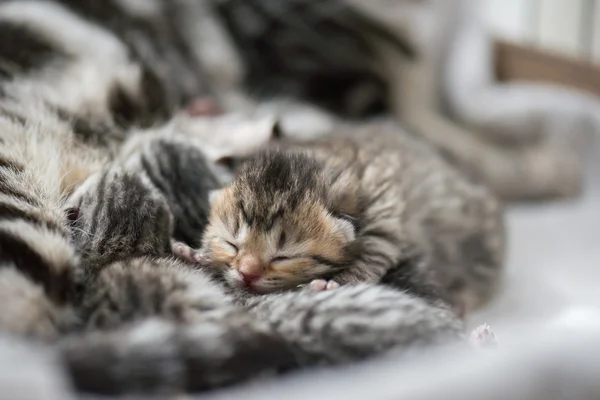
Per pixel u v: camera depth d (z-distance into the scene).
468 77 0.42
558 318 0.27
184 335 0.20
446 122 0.42
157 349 0.20
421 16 0.44
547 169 0.38
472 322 0.28
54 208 0.24
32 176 0.25
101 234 0.24
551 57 0.41
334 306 0.22
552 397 0.20
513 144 0.41
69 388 0.19
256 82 0.42
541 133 0.40
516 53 0.43
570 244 0.34
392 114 0.44
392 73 0.44
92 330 0.21
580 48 0.47
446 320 0.23
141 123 0.33
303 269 0.25
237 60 0.42
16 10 0.35
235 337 0.20
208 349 0.20
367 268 0.25
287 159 0.27
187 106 0.37
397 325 0.22
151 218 0.25
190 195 0.27
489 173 0.37
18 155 0.26
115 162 0.28
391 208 0.27
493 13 0.52
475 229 0.30
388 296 0.23
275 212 0.25
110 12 0.38
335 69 0.43
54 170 0.26
